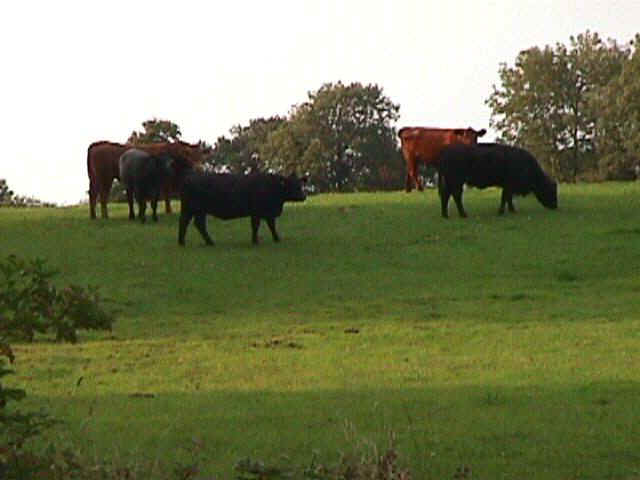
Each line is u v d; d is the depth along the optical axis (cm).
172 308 2702
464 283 2927
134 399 1709
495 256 3225
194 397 1722
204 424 1511
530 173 3834
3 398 941
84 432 1437
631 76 8069
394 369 1964
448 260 3195
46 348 2225
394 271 3080
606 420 1501
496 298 2738
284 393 1739
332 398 1683
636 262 3122
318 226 3709
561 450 1359
